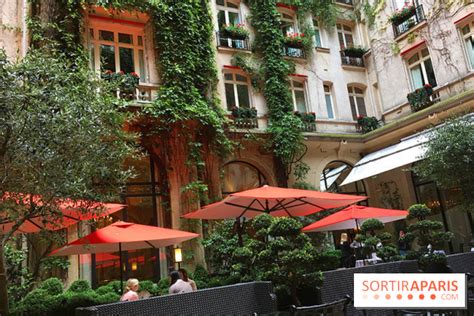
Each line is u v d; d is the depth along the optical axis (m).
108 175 7.57
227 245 11.68
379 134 17.28
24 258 10.70
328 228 11.76
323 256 7.97
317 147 17.42
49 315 7.36
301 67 18.11
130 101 13.00
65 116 6.69
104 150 7.34
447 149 10.57
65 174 6.40
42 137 6.42
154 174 14.44
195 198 13.82
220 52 16.67
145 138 13.87
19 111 6.40
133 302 5.14
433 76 16.42
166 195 13.98
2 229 8.54
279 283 6.73
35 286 10.76
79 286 10.59
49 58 7.65
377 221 9.12
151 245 9.78
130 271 13.36
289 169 16.53
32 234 11.16
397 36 17.84
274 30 17.39
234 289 6.02
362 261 10.90
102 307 4.91
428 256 7.53
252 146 16.20
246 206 9.72
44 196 6.42
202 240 13.15
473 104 13.95
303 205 10.59
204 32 15.77
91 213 7.48
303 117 17.20
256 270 7.70
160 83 14.42
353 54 19.53
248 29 17.59
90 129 6.95
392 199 17.72
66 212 7.65
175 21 15.03
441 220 16.08
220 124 14.66
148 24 14.95
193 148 14.12
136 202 13.95
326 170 18.17
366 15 19.64
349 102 18.89
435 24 16.23
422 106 16.12
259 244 7.64
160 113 13.30
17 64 7.15
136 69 14.70
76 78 8.40
